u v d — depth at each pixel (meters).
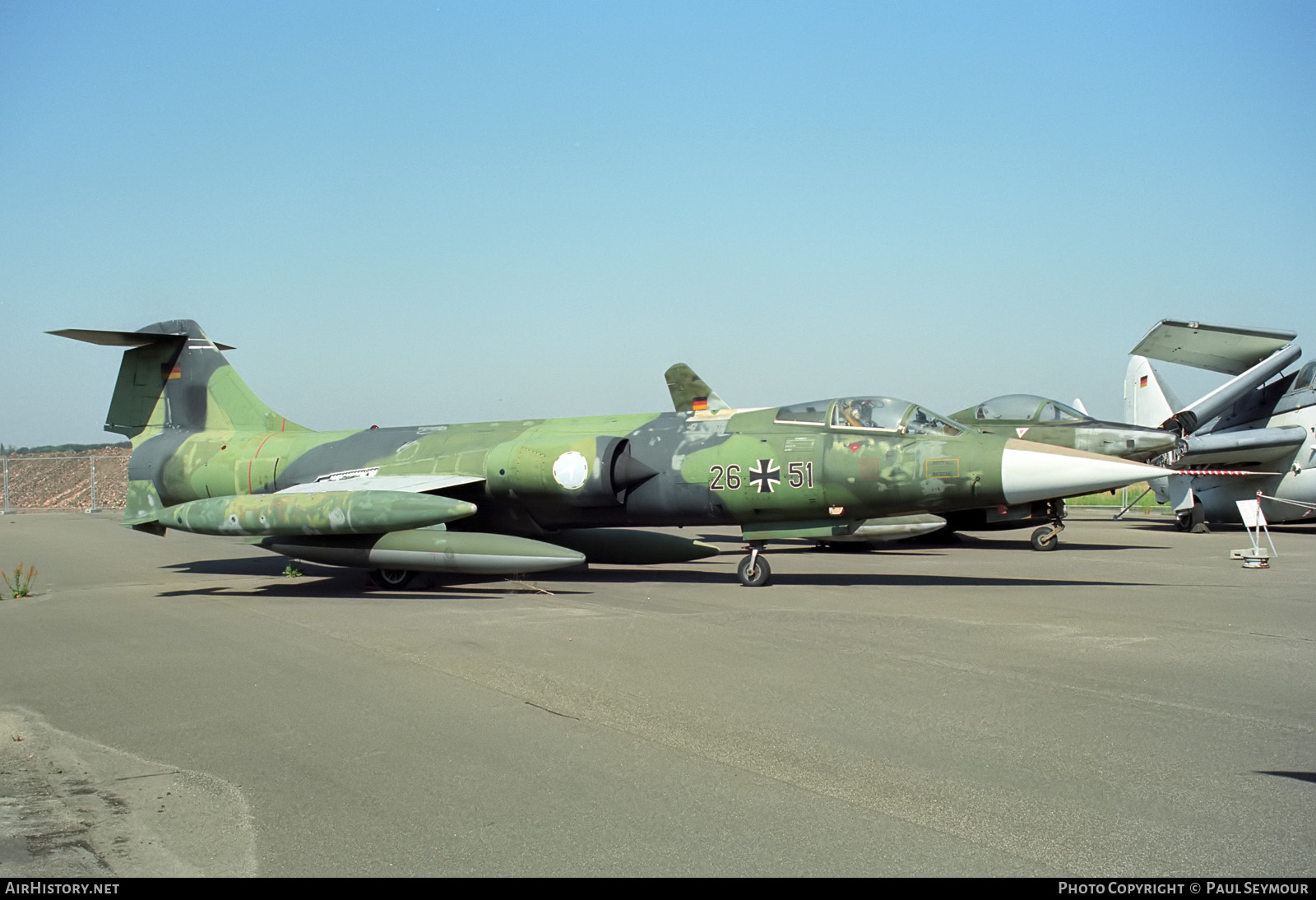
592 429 13.76
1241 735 5.34
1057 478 10.80
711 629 8.79
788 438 12.09
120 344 16.50
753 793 4.50
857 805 4.32
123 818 4.29
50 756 5.18
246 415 16.30
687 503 12.53
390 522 11.62
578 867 3.71
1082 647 7.86
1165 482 22.36
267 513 12.15
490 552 11.34
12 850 3.95
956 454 11.22
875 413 11.92
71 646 8.30
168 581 13.50
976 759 4.95
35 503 42.12
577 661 7.36
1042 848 3.84
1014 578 12.84
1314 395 20.94
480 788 4.60
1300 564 14.42
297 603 10.86
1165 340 23.52
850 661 7.30
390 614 9.90
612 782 4.67
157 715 5.98
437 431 14.77
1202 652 7.61
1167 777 4.65
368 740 5.40
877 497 11.58
